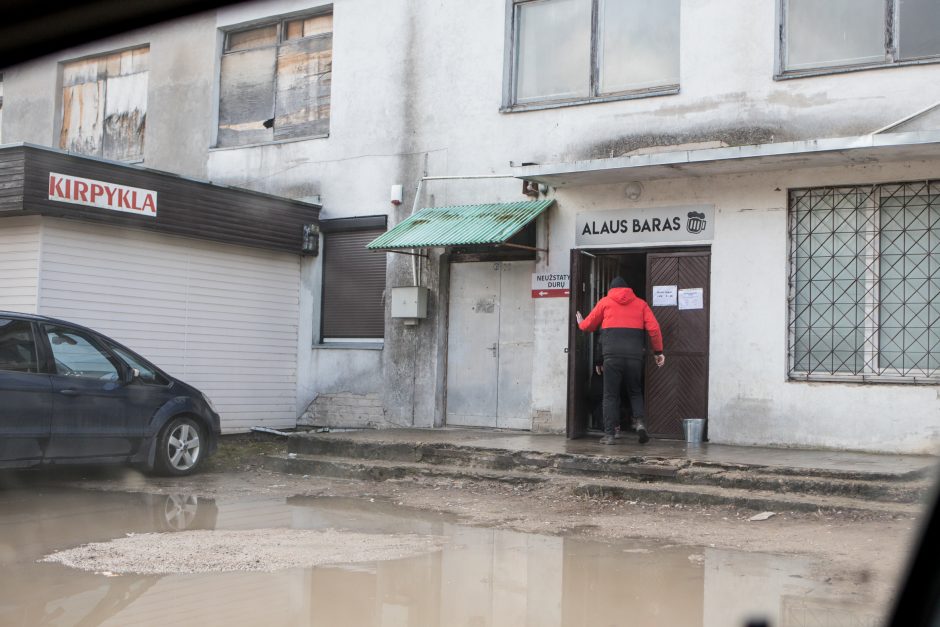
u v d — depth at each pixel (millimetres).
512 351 12812
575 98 12617
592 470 9453
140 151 16750
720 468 8883
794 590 5371
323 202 14648
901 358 10188
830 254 10602
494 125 13062
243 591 5414
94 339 9625
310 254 14539
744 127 11109
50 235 11281
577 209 12219
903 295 10211
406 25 14000
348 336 14406
